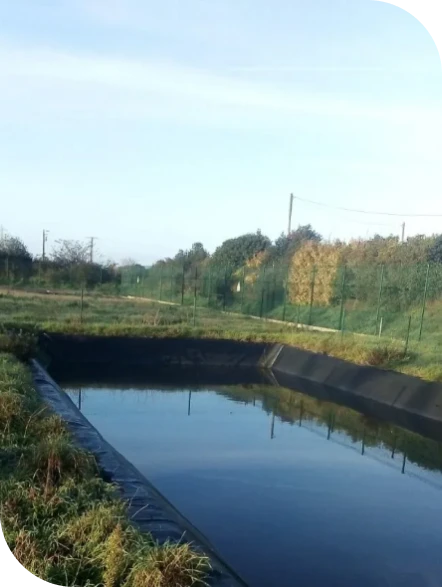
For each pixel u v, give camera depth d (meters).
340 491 7.59
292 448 9.53
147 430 10.24
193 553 4.10
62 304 24.59
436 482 8.13
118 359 16.45
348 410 12.77
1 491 4.79
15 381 8.32
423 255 23.64
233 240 38.81
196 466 8.34
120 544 4.05
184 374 16.11
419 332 16.33
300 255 24.41
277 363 17.30
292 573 5.36
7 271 34.50
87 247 47.00
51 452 5.48
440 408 11.49
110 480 5.93
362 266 21.03
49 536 4.27
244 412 12.06
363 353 14.68
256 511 6.78
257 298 24.58
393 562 5.69
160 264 39.25
